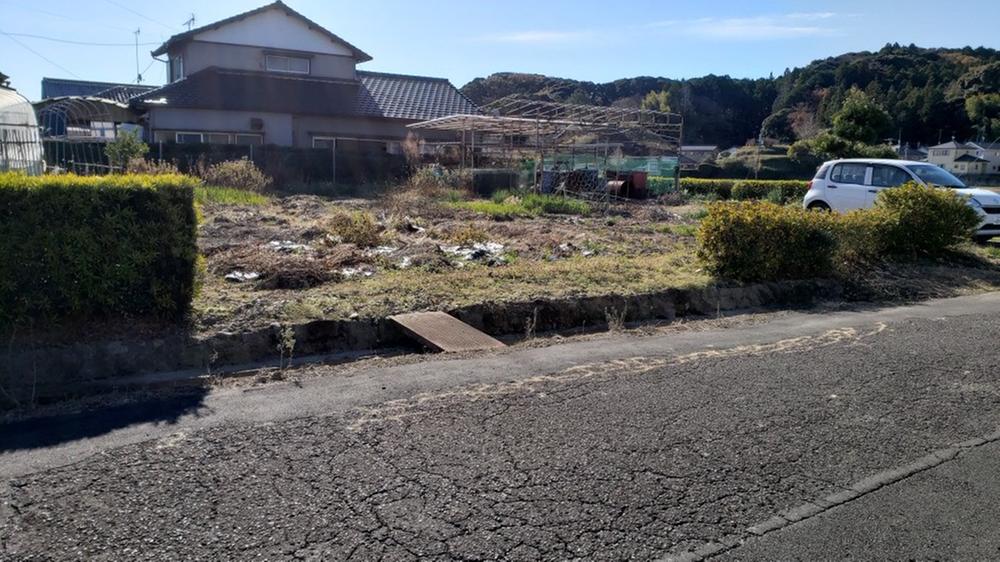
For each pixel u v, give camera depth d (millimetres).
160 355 6184
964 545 3432
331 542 3287
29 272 6051
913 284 10828
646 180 29047
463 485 3855
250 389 5504
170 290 6660
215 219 14320
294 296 7859
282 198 20938
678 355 6574
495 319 7898
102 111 27031
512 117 25969
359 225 12422
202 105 28516
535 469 4066
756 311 9258
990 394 5539
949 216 12359
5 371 5668
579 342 7121
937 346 6969
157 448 4285
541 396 5305
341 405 5062
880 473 4160
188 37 30594
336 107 31516
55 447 4332
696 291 9250
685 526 3525
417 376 5785
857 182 16062
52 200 6078
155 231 6512
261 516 3498
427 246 11422
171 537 3303
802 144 52625
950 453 4457
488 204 20469
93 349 6004
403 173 28109
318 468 4023
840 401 5324
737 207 10352
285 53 32344
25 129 17375
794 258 10188
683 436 4594
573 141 30719
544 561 3201
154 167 19688
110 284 6328
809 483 4016
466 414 4902
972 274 11781
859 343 7109
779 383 5723
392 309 7594
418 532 3387
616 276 9570
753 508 3721
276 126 30250
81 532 3338
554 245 12445
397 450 4281
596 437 4539
